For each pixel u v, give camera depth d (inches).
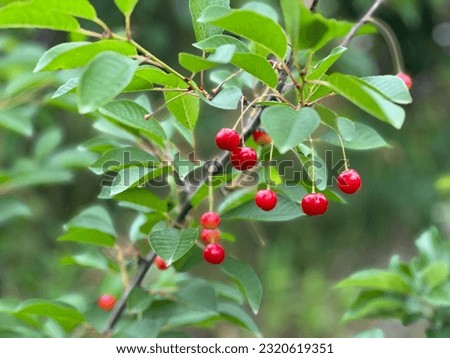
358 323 84.3
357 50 60.7
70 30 34.4
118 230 71.7
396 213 77.2
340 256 83.7
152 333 39.2
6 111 48.6
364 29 39.9
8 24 34.1
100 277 69.6
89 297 64.9
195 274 80.4
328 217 79.3
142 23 63.7
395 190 75.6
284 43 34.1
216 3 36.6
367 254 83.7
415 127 77.7
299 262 81.4
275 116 33.0
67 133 69.0
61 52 33.9
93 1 62.4
